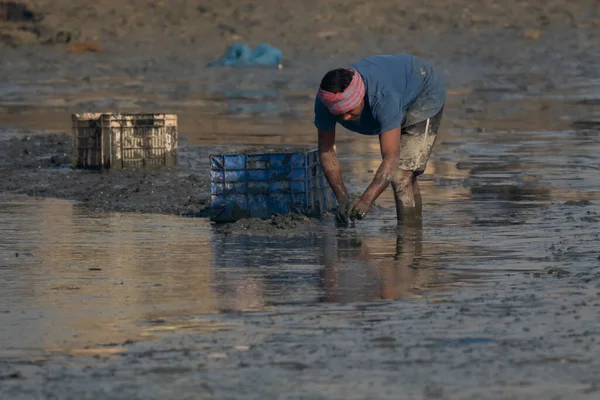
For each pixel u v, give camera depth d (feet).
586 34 469.16
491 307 75.51
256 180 119.75
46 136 202.90
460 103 281.95
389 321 71.92
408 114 112.47
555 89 324.39
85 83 368.68
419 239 105.81
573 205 126.82
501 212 122.52
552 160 169.48
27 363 63.72
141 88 348.59
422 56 435.53
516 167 161.68
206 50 460.96
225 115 257.34
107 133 160.56
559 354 63.00
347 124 106.52
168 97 314.76
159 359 63.77
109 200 134.21
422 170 116.06
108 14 501.97
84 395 56.95
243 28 487.20
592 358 62.13
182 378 59.67
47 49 465.88
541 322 70.79
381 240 105.40
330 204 125.90
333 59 436.76
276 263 94.48
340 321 72.28
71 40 479.00
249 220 115.03
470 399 54.85
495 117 245.24
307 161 119.03
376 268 91.50
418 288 82.94
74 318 74.95
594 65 403.34
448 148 187.32
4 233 111.45
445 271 89.71
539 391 56.03
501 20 492.95
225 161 119.65
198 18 502.79
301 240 106.22
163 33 485.97
